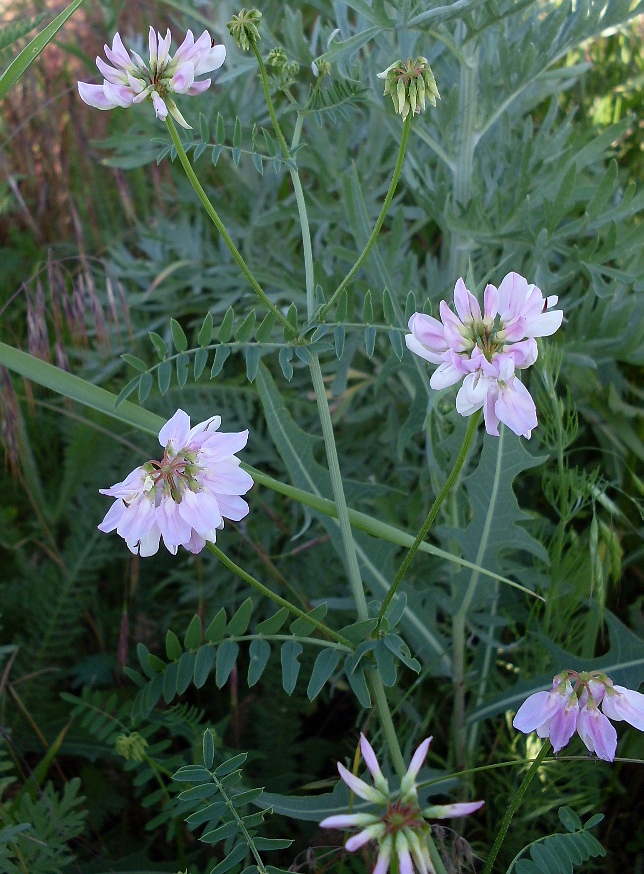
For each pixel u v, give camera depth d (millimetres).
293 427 280
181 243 463
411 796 153
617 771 291
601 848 206
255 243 470
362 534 289
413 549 206
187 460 187
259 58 232
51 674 343
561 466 280
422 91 208
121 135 435
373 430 421
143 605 383
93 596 370
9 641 366
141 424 259
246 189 461
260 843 205
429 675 318
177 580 377
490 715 288
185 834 293
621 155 454
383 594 292
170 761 265
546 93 405
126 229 506
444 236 389
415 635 301
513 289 170
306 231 250
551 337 371
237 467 189
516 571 310
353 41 300
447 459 300
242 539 370
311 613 222
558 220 331
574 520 377
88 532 383
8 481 422
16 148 481
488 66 349
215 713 343
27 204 500
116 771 317
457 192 365
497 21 305
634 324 364
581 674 187
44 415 430
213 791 208
